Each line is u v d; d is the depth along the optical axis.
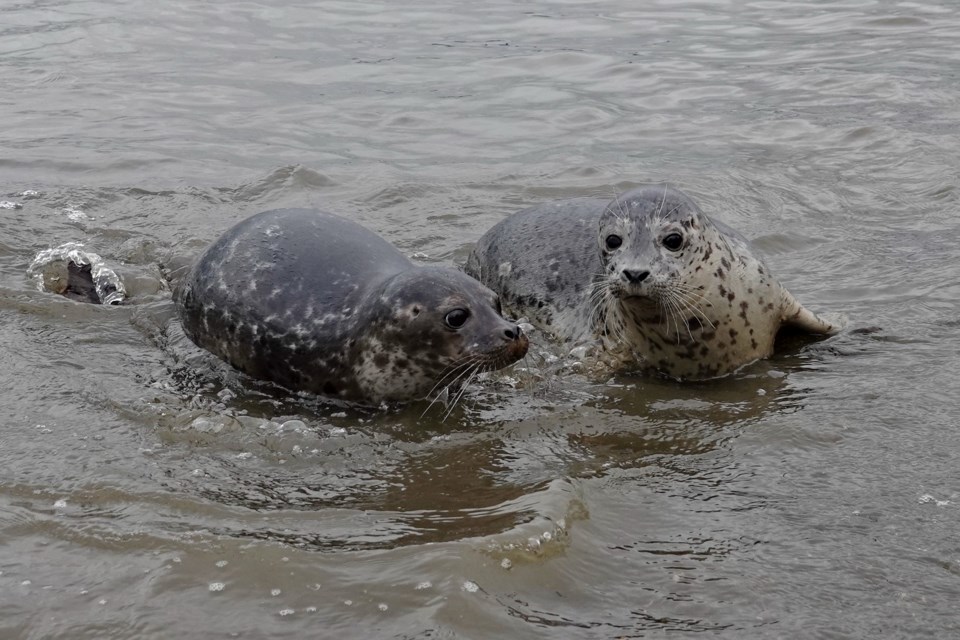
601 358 13.33
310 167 20.55
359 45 30.30
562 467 10.44
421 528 9.05
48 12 33.16
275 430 11.32
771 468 10.13
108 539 8.86
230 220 18.09
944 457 10.07
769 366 12.87
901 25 30.58
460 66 28.22
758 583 8.18
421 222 18.08
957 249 15.77
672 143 22.03
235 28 31.84
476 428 11.55
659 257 12.43
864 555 8.50
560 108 24.66
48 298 14.43
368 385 12.25
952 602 7.86
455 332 11.92
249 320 12.87
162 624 7.76
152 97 25.53
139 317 14.20
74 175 20.30
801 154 20.75
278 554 8.53
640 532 9.02
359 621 7.73
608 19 32.88
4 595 8.12
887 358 12.63
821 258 15.91
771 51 28.75
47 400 11.66
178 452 10.68
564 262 14.73
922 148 20.31
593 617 7.79
